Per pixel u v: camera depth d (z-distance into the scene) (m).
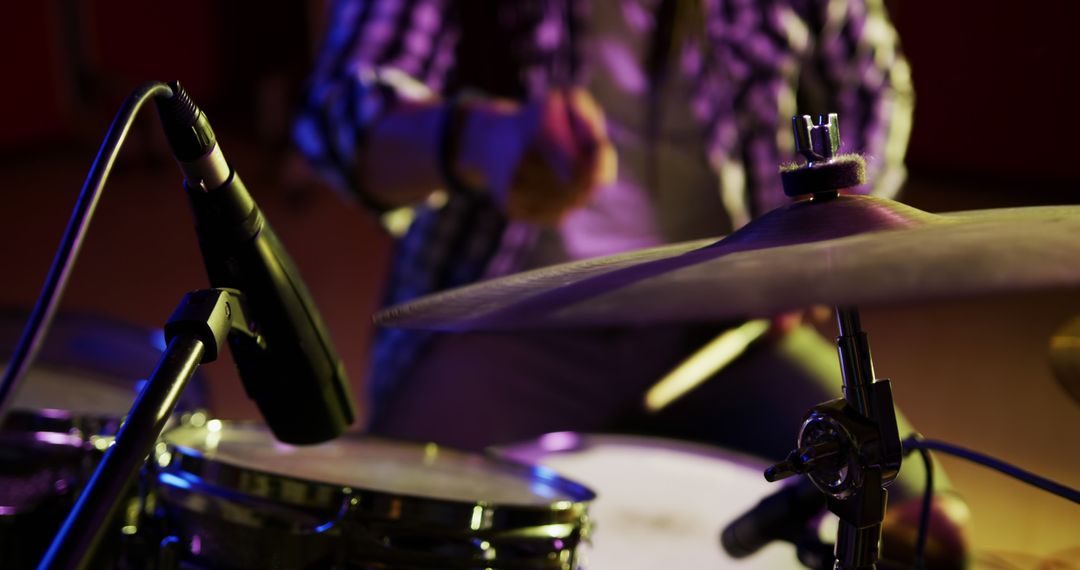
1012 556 1.88
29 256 4.77
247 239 1.10
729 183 1.98
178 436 1.31
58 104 7.20
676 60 1.89
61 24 7.26
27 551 1.24
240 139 7.45
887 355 3.90
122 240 5.05
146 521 1.24
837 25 2.20
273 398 1.15
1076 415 3.35
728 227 1.96
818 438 1.12
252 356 1.13
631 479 1.67
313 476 1.27
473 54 1.86
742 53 2.01
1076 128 6.31
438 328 1.16
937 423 3.29
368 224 5.67
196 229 1.11
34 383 1.49
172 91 1.07
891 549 1.50
